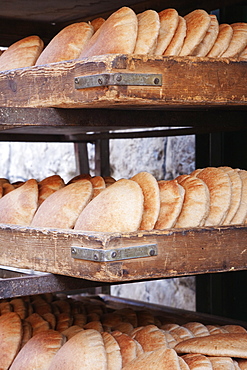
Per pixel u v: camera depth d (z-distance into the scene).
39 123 1.50
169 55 1.35
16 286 1.52
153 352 1.41
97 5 2.14
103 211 1.35
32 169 3.71
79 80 1.33
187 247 1.35
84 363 1.39
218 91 1.38
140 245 1.28
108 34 1.36
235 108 1.82
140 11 2.16
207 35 1.47
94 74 1.29
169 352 1.38
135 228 1.32
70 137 2.69
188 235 1.35
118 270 1.24
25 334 1.69
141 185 1.42
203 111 1.89
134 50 1.35
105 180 1.80
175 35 1.41
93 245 1.26
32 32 2.41
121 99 1.27
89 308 2.06
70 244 1.33
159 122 1.77
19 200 1.63
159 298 2.78
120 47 1.32
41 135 2.69
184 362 1.38
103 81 1.26
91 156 3.21
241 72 1.42
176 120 1.82
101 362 1.39
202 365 1.39
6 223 1.62
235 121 1.98
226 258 1.41
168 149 2.69
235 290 2.38
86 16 2.31
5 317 1.71
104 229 1.33
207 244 1.38
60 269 1.36
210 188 1.51
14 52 1.71
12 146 3.91
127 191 1.37
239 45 1.53
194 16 1.47
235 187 1.52
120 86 1.26
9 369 1.59
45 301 2.04
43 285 1.56
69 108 1.54
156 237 1.30
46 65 1.45
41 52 1.71
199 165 2.46
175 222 1.43
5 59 1.73
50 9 2.20
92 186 1.54
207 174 1.55
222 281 2.39
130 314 1.90
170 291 2.71
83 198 1.48
